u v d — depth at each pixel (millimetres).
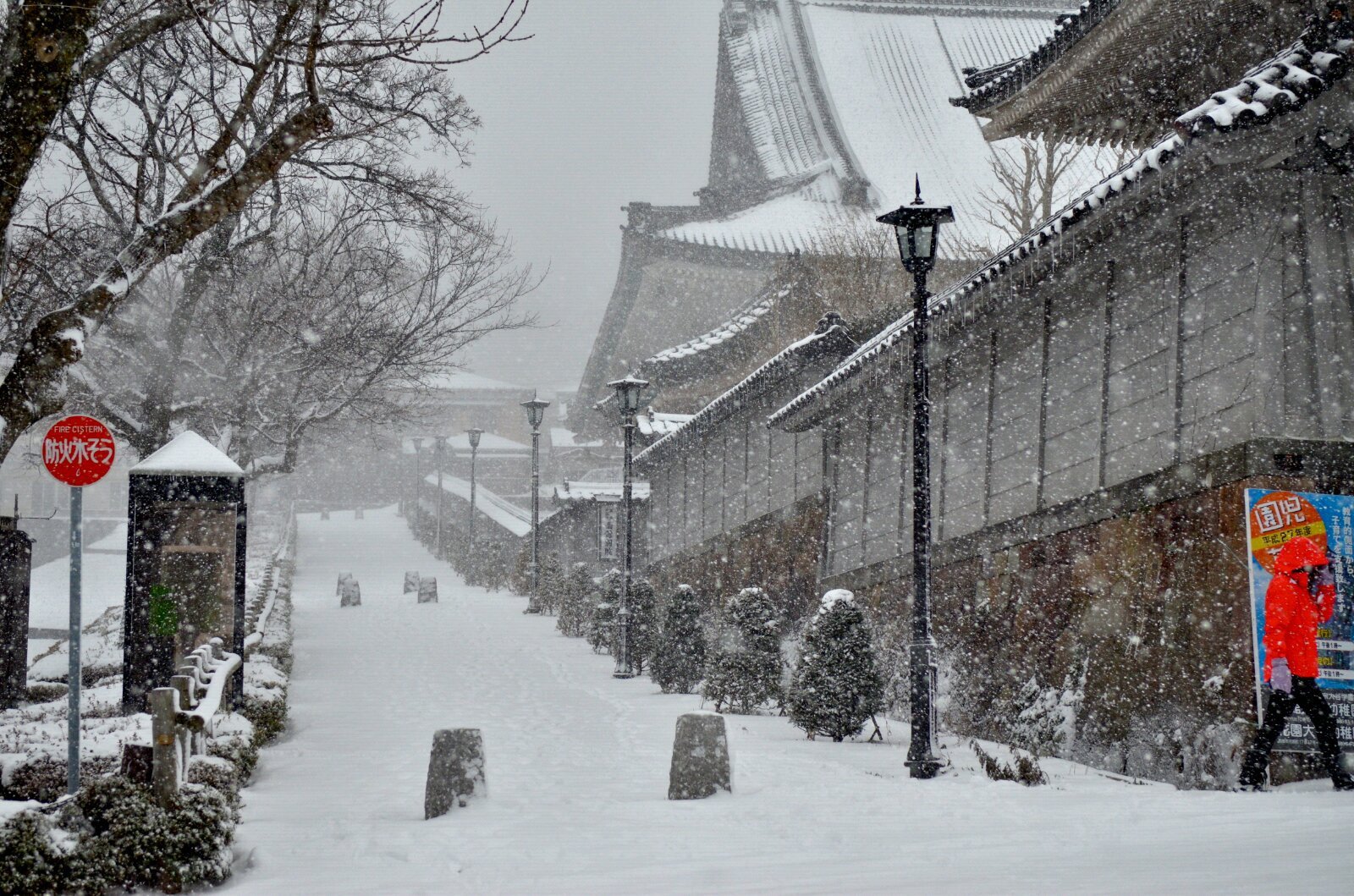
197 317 21391
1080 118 17156
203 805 6891
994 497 15961
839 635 14188
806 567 22797
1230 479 10891
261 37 11664
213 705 7945
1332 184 11133
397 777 11266
